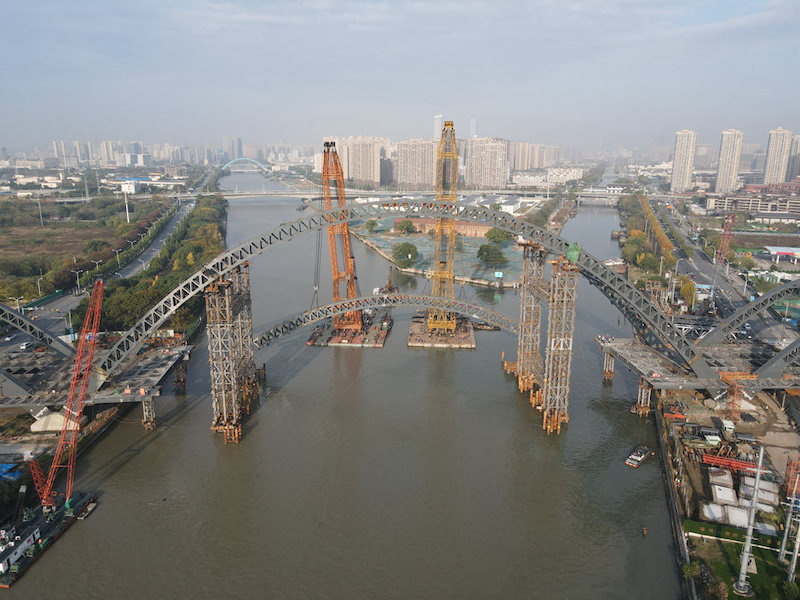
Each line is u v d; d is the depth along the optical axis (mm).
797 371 141375
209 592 87562
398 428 135625
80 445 123938
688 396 146625
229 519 104125
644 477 116562
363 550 96500
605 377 161750
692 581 85375
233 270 139750
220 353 129125
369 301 189375
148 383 137375
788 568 86875
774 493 103938
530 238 135875
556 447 127688
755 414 136875
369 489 112750
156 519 104062
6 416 138125
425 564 93312
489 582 89562
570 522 103375
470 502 108938
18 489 106438
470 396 152250
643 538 99375
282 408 145750
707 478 111250
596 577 90562
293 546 97500
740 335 192750
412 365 173375
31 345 179625
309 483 114812
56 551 96250
